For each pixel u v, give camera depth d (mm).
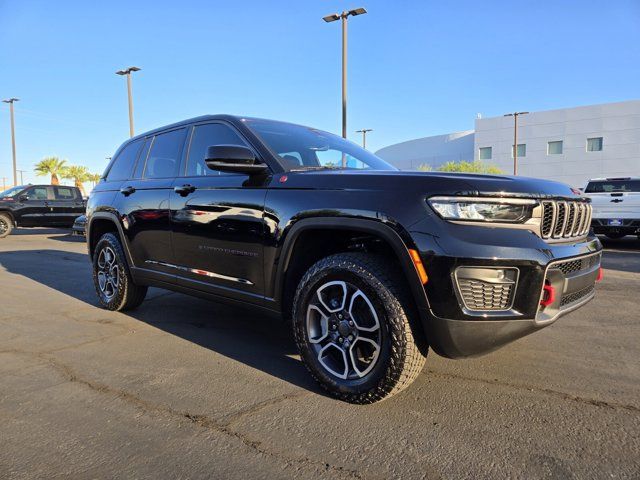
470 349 2396
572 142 40156
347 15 16734
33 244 12719
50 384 2992
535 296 2348
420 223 2365
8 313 4809
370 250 2816
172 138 4195
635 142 37625
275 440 2311
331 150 3711
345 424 2463
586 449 2219
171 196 3857
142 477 2016
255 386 2961
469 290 2291
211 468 2082
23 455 2182
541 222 2482
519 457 2154
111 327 4289
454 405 2672
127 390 2902
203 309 4957
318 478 2010
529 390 2873
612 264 7953
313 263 3047
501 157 43031
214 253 3447
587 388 2904
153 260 4141
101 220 4957
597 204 10461
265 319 4574
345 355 2680
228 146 2982
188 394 2842
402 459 2143
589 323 4340
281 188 3004
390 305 2451
